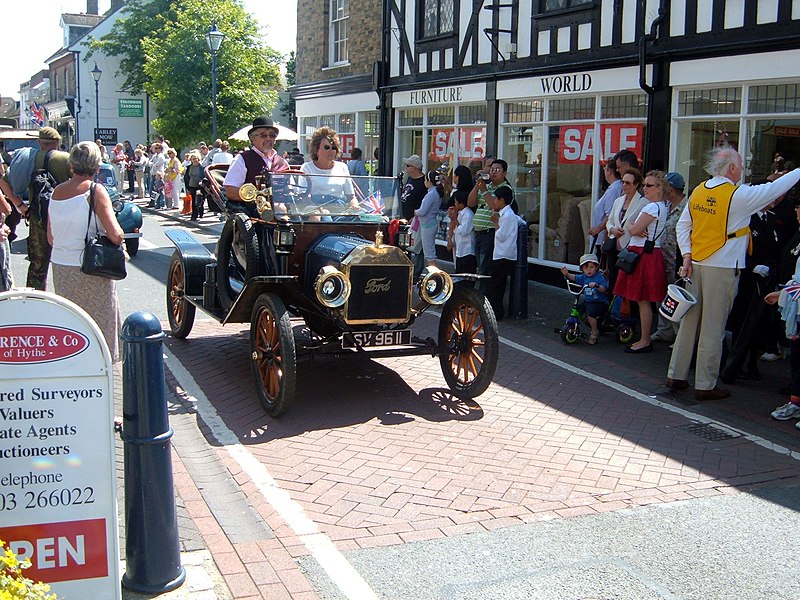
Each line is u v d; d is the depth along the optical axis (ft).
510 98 43.34
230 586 12.90
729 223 22.16
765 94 31.07
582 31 38.37
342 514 15.65
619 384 24.81
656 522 15.62
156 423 12.22
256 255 22.45
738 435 20.62
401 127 54.44
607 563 14.01
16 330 10.77
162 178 82.07
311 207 22.85
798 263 21.36
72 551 11.27
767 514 16.10
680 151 34.68
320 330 23.22
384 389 23.75
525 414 21.85
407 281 21.30
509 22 42.91
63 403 11.05
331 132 24.95
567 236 40.57
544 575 13.56
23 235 58.29
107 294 19.36
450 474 17.67
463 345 22.61
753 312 24.25
